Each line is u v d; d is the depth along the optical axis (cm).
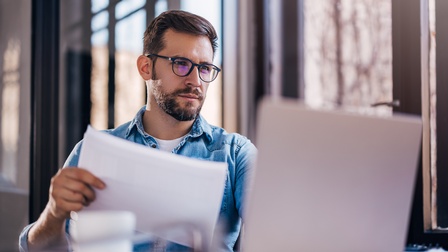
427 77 182
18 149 318
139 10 276
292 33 250
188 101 161
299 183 86
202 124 169
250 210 85
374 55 225
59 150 302
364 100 228
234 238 156
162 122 166
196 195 105
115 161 109
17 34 326
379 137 90
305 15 249
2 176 326
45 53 304
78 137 301
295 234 87
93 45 296
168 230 107
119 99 286
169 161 107
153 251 121
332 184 88
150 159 107
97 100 293
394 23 188
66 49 302
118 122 286
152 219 108
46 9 304
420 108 180
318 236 88
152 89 165
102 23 292
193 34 163
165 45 163
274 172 84
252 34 263
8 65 330
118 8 286
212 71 166
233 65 269
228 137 169
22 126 317
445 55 181
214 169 105
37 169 301
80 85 299
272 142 83
